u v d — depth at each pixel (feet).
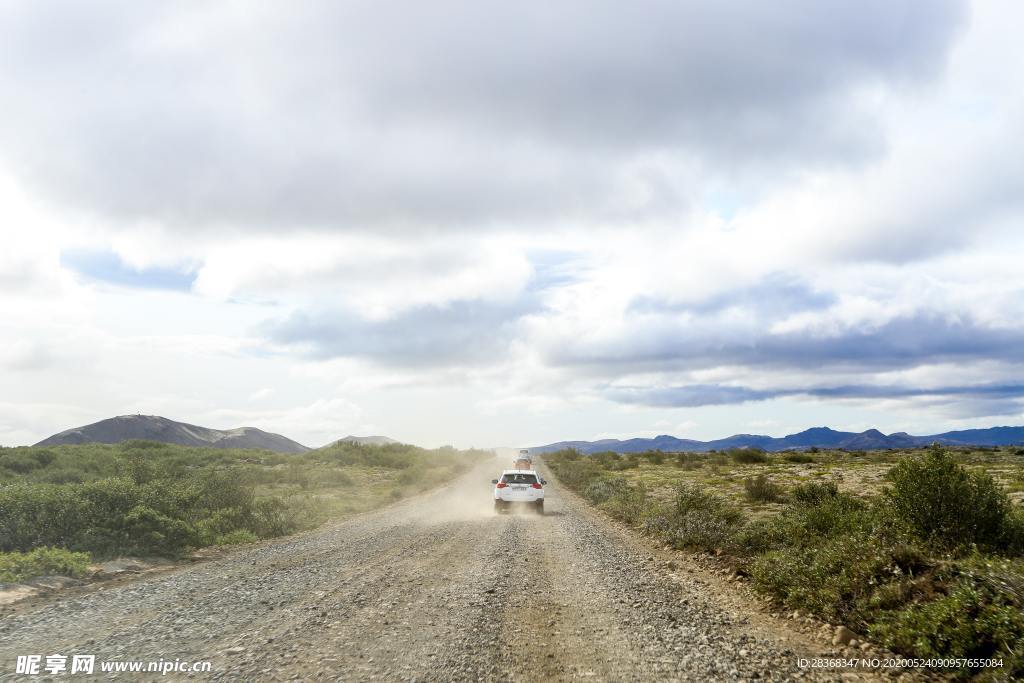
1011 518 30.42
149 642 20.84
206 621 23.70
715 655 20.26
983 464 145.69
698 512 53.72
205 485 62.13
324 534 54.24
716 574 36.40
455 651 19.99
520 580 32.50
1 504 40.91
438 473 153.17
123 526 42.32
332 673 17.71
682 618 25.26
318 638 21.30
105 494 45.57
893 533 29.07
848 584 25.75
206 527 51.47
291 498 82.58
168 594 29.14
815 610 25.80
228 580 32.58
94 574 34.78
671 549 46.34
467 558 39.73
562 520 66.90
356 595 28.35
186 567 38.22
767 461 211.61
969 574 22.22
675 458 256.32
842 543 29.25
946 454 32.19
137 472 70.95
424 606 26.27
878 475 121.08
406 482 125.70
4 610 26.32
